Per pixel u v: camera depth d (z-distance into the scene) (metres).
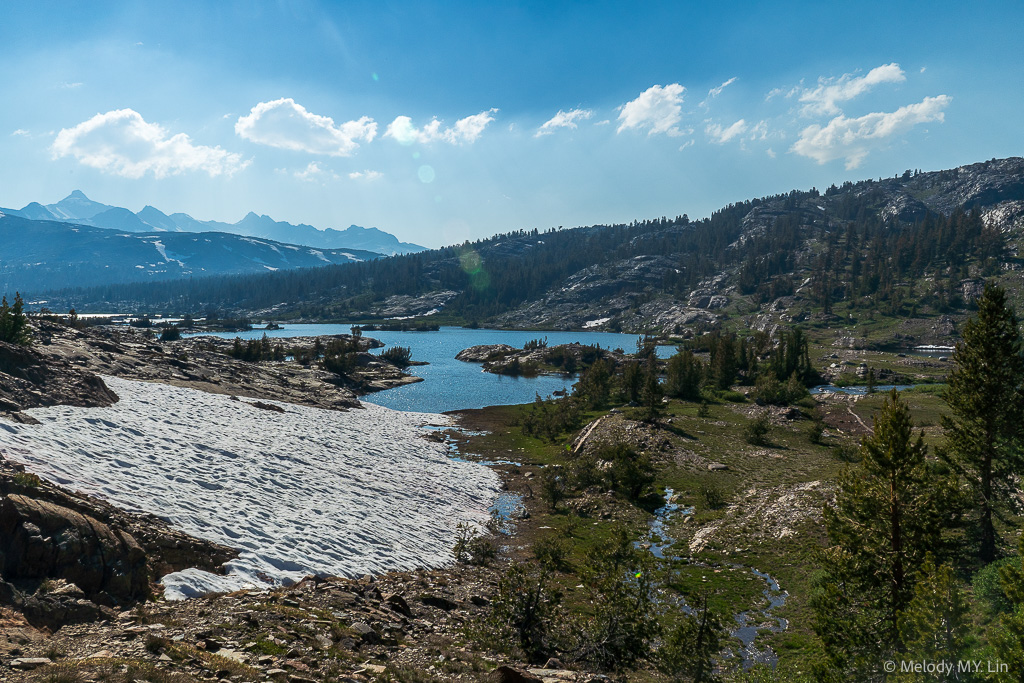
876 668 21.34
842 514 27.12
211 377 90.69
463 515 51.09
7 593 17.88
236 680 15.62
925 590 18.39
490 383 155.25
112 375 71.62
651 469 60.12
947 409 86.56
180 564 27.09
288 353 188.25
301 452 55.56
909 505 24.17
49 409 43.06
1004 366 28.06
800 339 141.25
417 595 31.42
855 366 162.50
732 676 25.44
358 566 34.31
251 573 28.92
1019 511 28.11
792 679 24.81
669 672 25.03
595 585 28.20
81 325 96.62
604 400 113.25
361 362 167.12
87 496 29.20
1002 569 17.17
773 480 57.59
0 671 13.54
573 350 192.62
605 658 24.42
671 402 106.75
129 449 40.97
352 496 46.94
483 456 75.56
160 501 33.12
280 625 21.75
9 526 19.97
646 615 27.52
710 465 63.59
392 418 96.06
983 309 28.97
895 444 24.39
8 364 47.03
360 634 22.48
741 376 138.62
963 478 30.25
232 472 43.34
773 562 38.78
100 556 22.22
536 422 91.44
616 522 50.25
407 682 18.33
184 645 17.72
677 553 42.22
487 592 34.69
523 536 47.66
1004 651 15.50
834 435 78.94
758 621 31.17
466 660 21.66
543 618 25.88
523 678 19.27
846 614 24.23
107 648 16.50
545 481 57.44
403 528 43.47
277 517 37.44
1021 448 27.33
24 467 28.80
